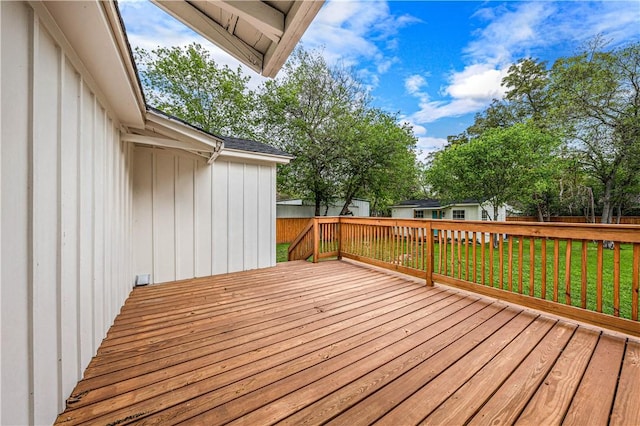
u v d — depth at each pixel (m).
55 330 1.33
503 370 1.71
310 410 1.38
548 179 9.88
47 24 1.25
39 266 1.18
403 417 1.33
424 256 3.85
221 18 2.00
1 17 0.94
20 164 1.05
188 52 12.58
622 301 4.41
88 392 1.51
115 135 2.63
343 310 2.79
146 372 1.71
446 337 2.17
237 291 3.47
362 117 12.93
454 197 11.55
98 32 1.40
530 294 2.69
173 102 12.77
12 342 1.00
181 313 2.72
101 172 2.13
